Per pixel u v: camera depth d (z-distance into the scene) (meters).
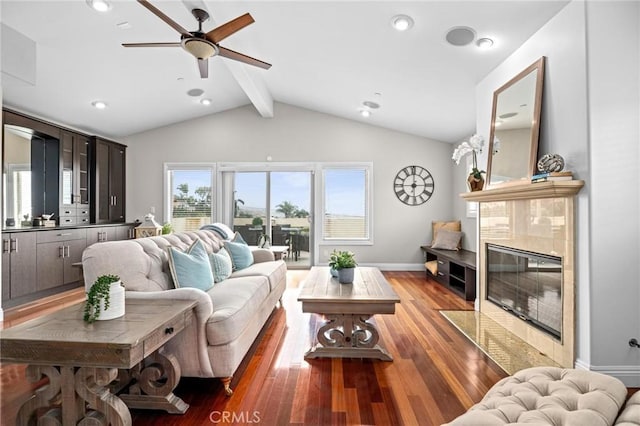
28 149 4.98
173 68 4.67
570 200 2.41
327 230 6.60
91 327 1.64
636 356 2.26
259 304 2.84
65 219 5.19
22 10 3.17
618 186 2.27
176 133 6.64
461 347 2.88
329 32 3.59
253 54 4.32
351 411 1.94
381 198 6.51
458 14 2.91
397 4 2.91
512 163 3.16
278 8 3.28
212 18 3.42
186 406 1.97
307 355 2.66
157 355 1.95
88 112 5.39
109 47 3.92
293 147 6.55
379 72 4.30
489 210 3.64
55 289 4.68
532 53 2.96
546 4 2.55
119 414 1.57
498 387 1.47
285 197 6.65
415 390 2.18
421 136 6.47
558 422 1.14
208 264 2.86
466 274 4.40
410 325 3.44
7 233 3.92
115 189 6.31
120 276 2.21
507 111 3.28
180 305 2.01
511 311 3.26
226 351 2.10
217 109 6.46
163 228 5.46
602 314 2.26
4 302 3.90
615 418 1.19
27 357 1.51
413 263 6.51
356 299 2.59
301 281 5.52
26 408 1.60
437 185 6.48
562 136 2.55
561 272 2.52
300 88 5.52
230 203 6.69
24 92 4.48
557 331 2.59
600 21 2.29
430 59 3.72
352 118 6.42
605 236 2.27
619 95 2.28
